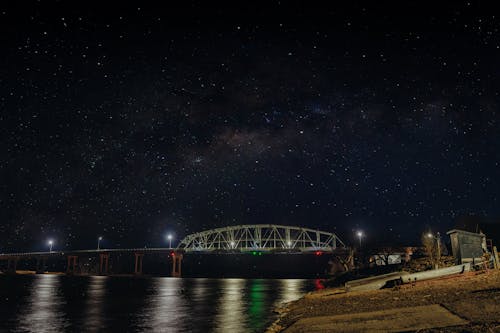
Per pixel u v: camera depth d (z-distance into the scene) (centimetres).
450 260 4716
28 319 3856
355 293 3291
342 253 19975
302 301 4156
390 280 3259
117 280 18975
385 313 1869
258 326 2947
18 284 12388
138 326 3291
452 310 1612
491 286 2122
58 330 3145
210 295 7406
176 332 2892
